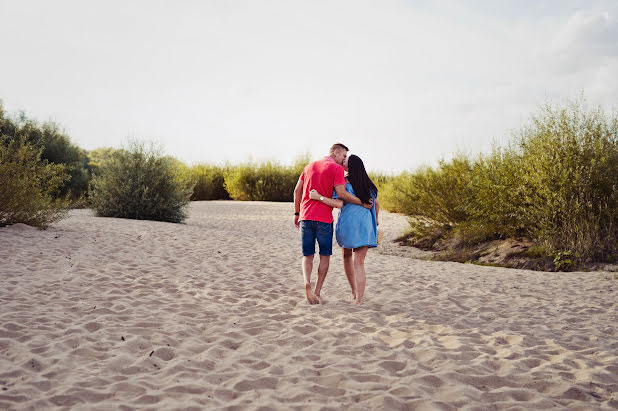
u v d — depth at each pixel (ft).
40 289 17.24
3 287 17.06
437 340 13.32
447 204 42.55
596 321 15.71
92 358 11.09
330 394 9.53
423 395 9.46
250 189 97.60
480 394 9.63
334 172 17.17
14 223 31.60
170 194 50.21
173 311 15.60
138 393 9.27
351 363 11.22
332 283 21.48
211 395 9.31
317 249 33.32
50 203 34.27
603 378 10.44
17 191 30.58
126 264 23.07
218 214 63.72
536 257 32.76
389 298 18.57
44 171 33.96
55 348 11.48
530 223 35.17
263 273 23.02
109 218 45.19
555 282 23.67
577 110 33.88
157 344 12.23
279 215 63.82
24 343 11.70
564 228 32.09
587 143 33.30
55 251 24.64
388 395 9.27
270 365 11.09
